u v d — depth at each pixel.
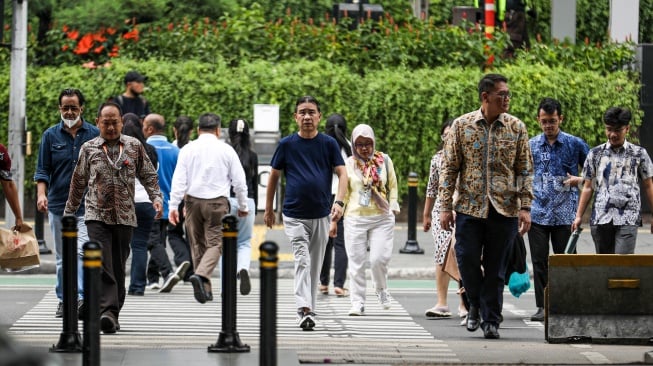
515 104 46.94
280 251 38.62
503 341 23.52
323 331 25.06
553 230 26.59
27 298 30.91
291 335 24.33
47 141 25.62
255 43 48.19
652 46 48.72
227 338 21.19
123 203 23.20
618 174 25.86
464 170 23.03
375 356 21.19
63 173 25.59
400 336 24.41
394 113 46.34
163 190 31.94
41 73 46.44
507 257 23.69
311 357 20.89
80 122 25.75
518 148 22.92
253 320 26.84
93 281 17.44
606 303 23.05
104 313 23.61
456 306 30.19
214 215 28.53
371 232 27.56
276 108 42.62
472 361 20.77
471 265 23.41
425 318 27.58
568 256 23.00
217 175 28.56
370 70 47.72
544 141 26.42
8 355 10.12
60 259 26.16
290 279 35.84
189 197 28.58
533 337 24.42
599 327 23.06
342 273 31.83
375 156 27.42
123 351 21.17
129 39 48.31
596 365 20.66
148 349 21.48
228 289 21.16
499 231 23.09
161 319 26.56
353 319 27.17
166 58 47.72
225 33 48.25
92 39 48.97
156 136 32.09
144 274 30.73
